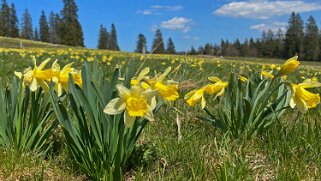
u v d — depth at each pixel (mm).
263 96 3670
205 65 13758
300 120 3793
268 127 3404
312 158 2943
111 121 2523
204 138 3385
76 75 2811
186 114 4148
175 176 2562
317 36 76625
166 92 2383
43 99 2959
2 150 2793
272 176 2738
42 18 102500
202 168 2627
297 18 77062
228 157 2668
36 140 2916
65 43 91312
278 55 77688
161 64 13523
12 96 2877
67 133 2531
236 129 3346
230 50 40406
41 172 2652
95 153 2533
